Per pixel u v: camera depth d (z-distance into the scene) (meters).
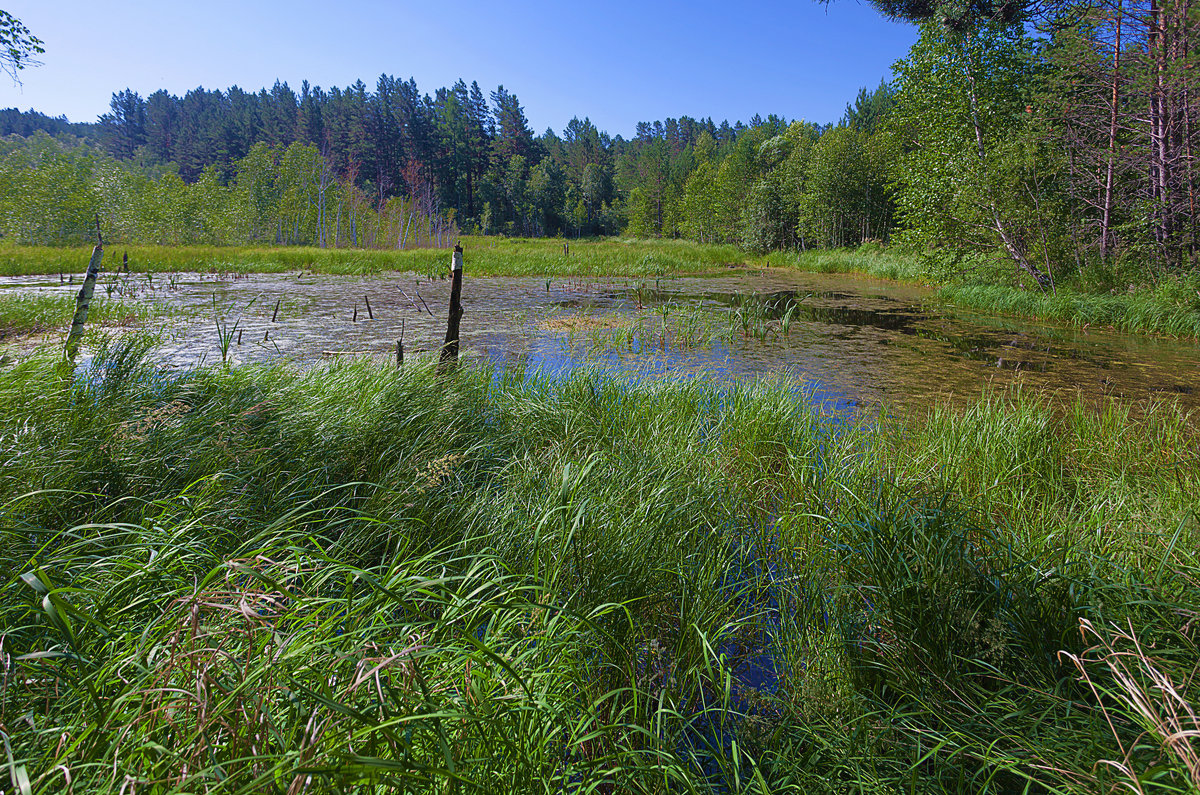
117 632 1.78
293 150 50.06
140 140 111.06
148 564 1.91
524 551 2.76
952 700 2.09
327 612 1.93
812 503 3.50
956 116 15.36
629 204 82.62
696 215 55.50
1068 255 13.27
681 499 3.40
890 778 1.80
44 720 1.36
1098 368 7.75
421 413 4.20
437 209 67.00
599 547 2.71
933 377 7.28
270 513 2.88
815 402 6.16
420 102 84.00
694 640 2.40
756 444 4.52
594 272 23.91
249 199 47.81
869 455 4.20
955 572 2.36
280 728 1.37
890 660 2.31
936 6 15.31
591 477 3.41
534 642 2.10
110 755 1.26
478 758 1.42
